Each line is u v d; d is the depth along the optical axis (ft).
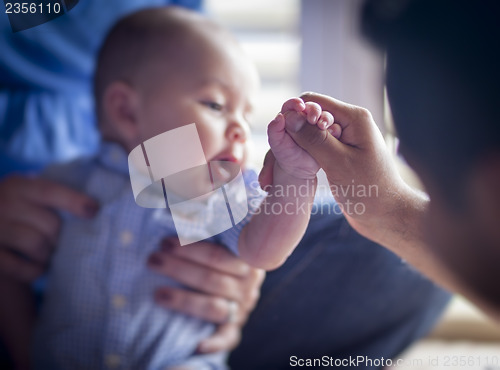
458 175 0.97
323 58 3.74
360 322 2.56
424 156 1.04
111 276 2.48
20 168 3.43
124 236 2.53
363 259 2.24
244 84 2.61
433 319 2.68
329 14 3.67
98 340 2.43
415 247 1.52
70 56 3.69
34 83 3.74
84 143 3.77
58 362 2.43
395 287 2.36
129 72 2.69
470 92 0.92
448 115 0.96
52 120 3.66
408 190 1.61
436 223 1.10
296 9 5.51
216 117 2.51
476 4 0.92
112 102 2.73
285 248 2.06
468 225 0.99
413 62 1.04
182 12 2.83
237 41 2.77
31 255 2.63
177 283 2.54
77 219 2.64
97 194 2.67
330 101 1.67
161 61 2.59
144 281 2.50
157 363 2.42
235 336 2.62
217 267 2.48
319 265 2.27
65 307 2.48
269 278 2.43
